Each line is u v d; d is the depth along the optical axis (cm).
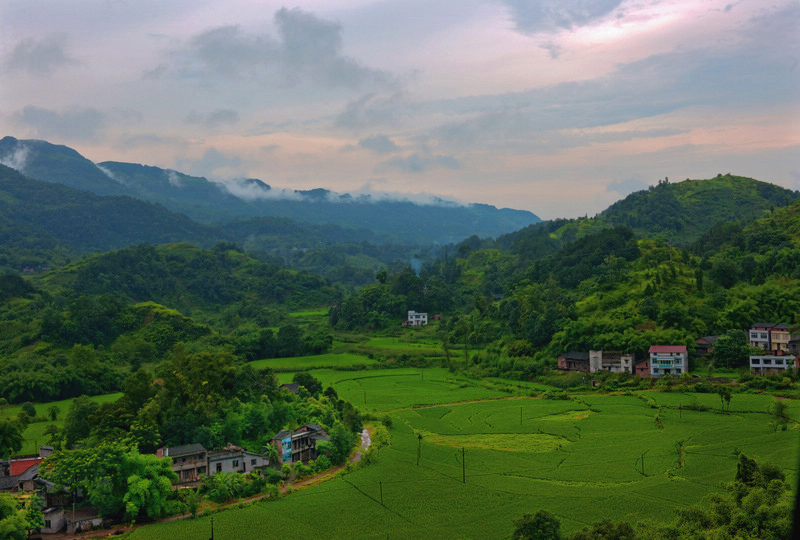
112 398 17988
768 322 19075
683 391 16625
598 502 9569
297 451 12319
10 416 15275
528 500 9788
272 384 15312
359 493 10356
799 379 16012
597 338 19762
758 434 12350
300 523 9244
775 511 6638
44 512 9538
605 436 13212
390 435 13950
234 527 9175
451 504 9769
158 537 8912
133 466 9925
